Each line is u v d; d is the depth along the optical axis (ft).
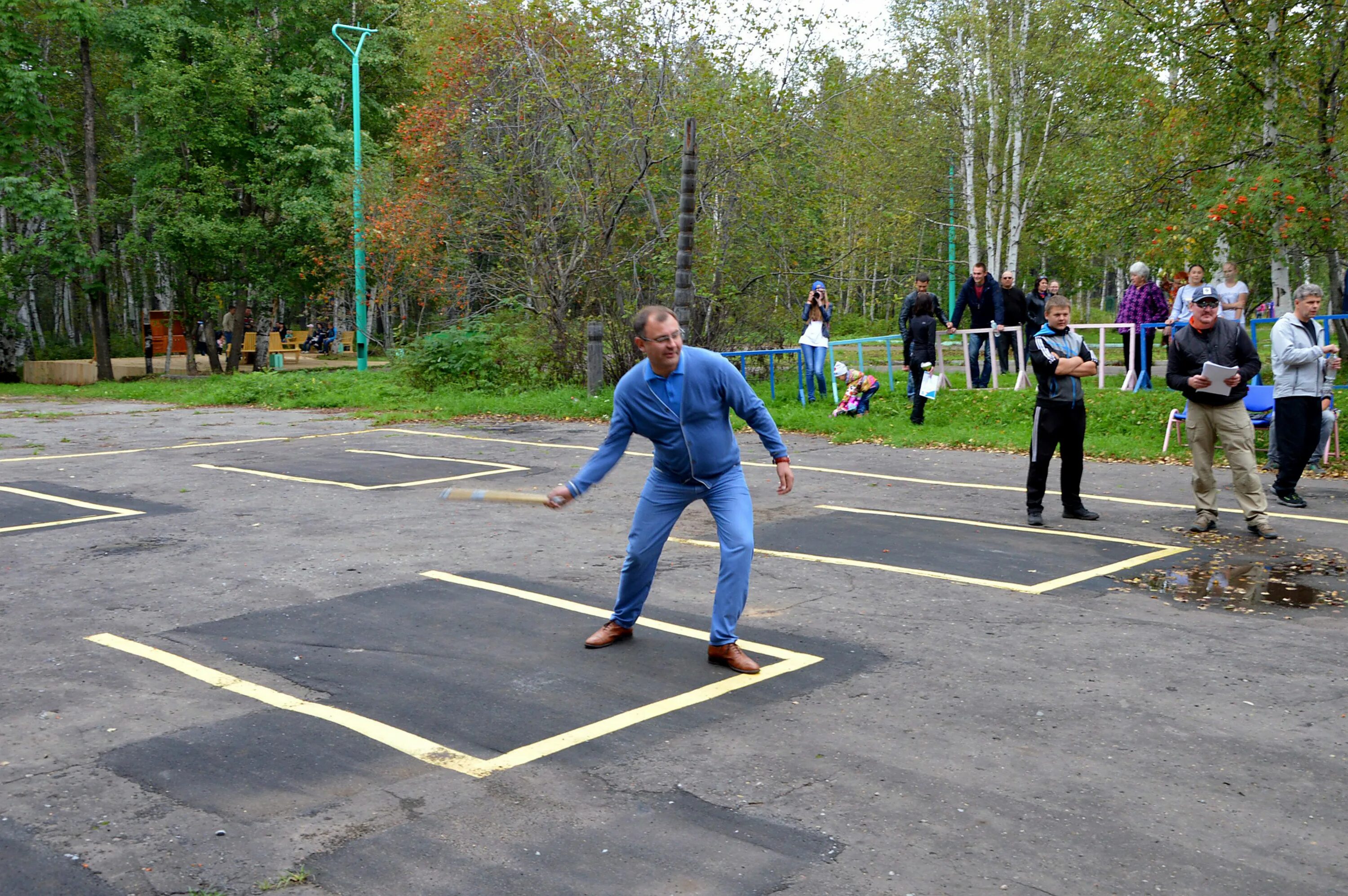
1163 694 16.71
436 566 25.70
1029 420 50.29
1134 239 60.39
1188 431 28.48
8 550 27.86
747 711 16.21
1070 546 27.17
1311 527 28.94
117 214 115.24
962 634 19.93
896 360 86.63
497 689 17.28
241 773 14.17
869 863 11.69
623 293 70.28
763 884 11.28
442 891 11.23
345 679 17.84
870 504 33.12
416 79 107.96
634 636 20.02
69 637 20.30
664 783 13.76
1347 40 51.72
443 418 60.85
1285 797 13.23
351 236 91.30
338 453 46.44
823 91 66.33
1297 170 50.34
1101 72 72.69
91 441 52.44
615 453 18.54
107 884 11.43
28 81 100.07
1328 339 42.75
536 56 66.74
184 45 106.22
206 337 113.91
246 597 23.02
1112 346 82.84
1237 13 53.62
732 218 67.36
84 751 14.96
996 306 57.41
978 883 11.28
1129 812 12.85
